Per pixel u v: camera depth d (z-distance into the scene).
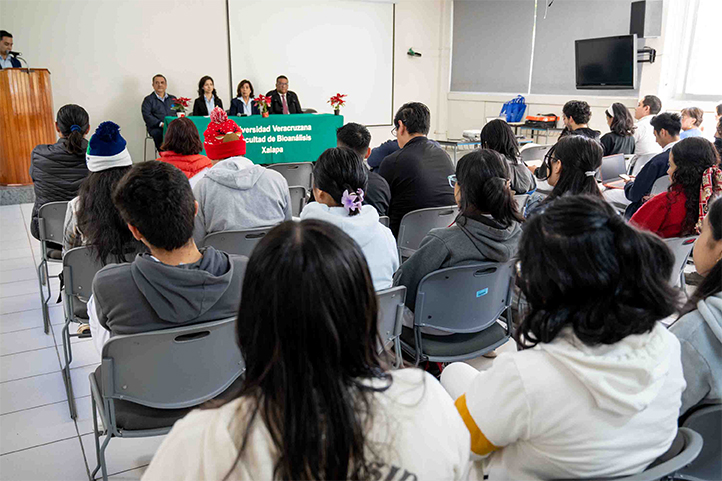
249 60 7.31
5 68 5.26
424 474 0.65
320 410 0.58
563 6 7.31
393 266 1.88
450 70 9.07
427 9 8.71
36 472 1.83
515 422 0.87
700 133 4.35
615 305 0.82
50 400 2.26
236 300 1.42
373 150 3.54
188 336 1.41
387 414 0.64
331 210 1.78
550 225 0.86
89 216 1.94
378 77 8.44
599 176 3.70
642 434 0.87
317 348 0.58
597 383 0.80
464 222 1.78
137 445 1.98
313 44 7.72
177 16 6.79
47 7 6.11
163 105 6.59
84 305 2.16
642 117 4.94
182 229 1.34
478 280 1.82
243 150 3.20
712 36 5.96
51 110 5.58
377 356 0.66
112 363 1.33
